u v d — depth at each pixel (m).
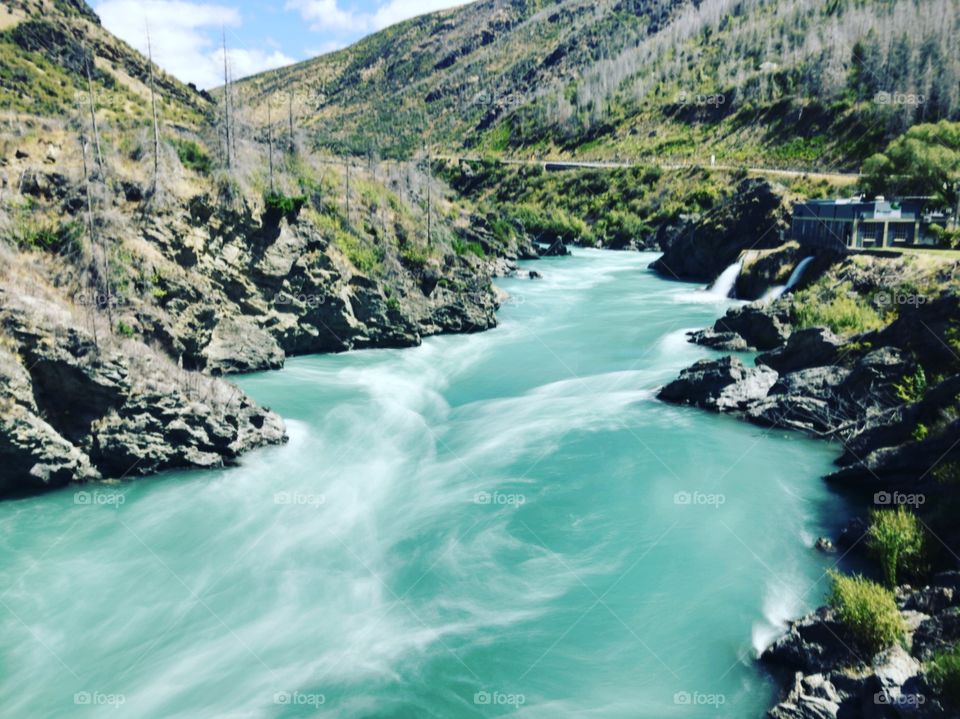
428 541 26.06
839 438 34.09
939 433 27.19
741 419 37.47
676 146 167.25
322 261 51.72
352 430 37.19
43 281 35.06
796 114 147.88
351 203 60.06
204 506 28.39
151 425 30.77
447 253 64.31
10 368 27.97
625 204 146.00
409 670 19.34
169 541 25.77
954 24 139.62
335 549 25.55
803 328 42.62
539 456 33.56
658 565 24.11
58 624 21.11
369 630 21.09
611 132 196.25
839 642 18.17
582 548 25.39
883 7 174.75
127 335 35.56
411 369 49.69
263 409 35.44
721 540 25.58
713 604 21.84
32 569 23.70
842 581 19.95
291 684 18.83
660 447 34.00
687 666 19.27
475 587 23.20
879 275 54.22
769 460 32.41
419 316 57.75
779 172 127.94
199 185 45.81
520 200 168.12
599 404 41.00
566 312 70.19
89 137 43.69
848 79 147.75
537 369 49.78
